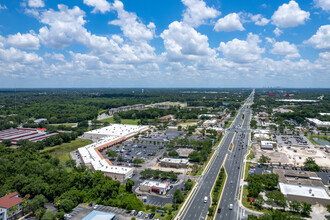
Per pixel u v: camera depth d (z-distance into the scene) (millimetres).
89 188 184250
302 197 172000
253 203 173000
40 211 150000
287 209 166875
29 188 173000
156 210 162625
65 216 151875
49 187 176500
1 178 187000
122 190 185500
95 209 162000
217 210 162375
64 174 197750
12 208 149000
